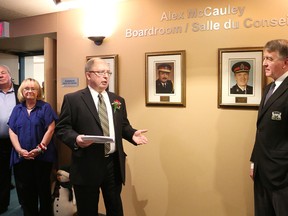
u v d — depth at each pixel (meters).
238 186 2.30
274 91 1.75
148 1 2.55
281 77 1.76
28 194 2.60
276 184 1.71
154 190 2.61
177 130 2.48
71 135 1.84
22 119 2.54
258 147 1.81
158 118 2.55
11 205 3.19
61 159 3.12
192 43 2.39
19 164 2.55
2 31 3.44
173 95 2.46
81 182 1.91
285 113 1.67
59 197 2.65
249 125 2.23
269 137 1.73
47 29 3.15
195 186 2.45
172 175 2.53
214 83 2.33
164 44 2.50
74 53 2.95
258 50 2.16
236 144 2.29
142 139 2.06
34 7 2.95
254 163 1.87
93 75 1.95
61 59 3.03
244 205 2.28
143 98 2.61
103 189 2.04
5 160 2.96
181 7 2.42
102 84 1.96
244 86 2.22
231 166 2.31
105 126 1.95
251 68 2.19
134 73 2.64
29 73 4.91
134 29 2.62
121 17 2.68
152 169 2.61
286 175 1.68
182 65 2.40
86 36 2.85
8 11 3.10
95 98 2.00
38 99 2.65
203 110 2.38
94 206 1.96
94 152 1.91
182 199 2.50
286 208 1.69
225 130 2.31
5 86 2.91
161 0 2.50
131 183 2.70
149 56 2.54
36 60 4.99
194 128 2.42
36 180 2.60
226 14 2.27
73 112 1.93
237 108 2.26
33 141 2.52
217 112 2.33
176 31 2.44
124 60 2.68
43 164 2.58
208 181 2.40
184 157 2.47
